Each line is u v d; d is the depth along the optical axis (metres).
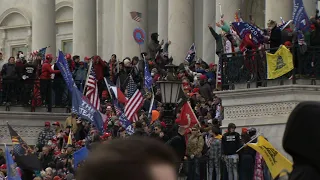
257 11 86.12
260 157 46.16
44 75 69.62
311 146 12.00
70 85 61.06
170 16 85.38
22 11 117.25
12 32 118.75
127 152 8.95
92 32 95.38
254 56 51.19
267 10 67.19
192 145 49.16
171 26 85.25
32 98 69.38
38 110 69.38
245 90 51.06
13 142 58.09
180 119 49.88
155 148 9.00
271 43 50.75
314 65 49.47
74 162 51.22
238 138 47.28
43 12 93.75
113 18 102.44
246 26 51.94
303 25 49.19
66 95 69.81
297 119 12.14
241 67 52.19
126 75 67.50
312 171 11.96
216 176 48.00
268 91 49.88
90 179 8.87
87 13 95.25
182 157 44.62
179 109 53.12
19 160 55.50
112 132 57.50
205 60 87.69
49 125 66.94
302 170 12.02
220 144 47.88
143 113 57.09
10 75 69.06
